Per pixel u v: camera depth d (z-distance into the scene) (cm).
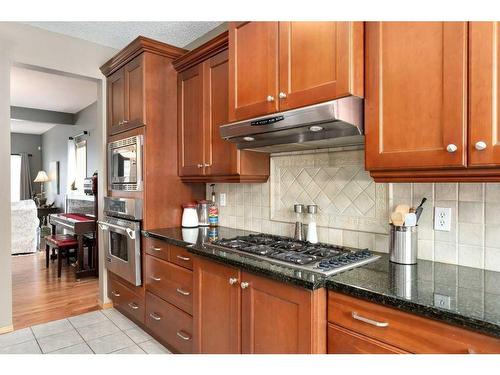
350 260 154
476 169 112
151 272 247
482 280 127
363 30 140
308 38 152
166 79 265
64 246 425
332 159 199
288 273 139
